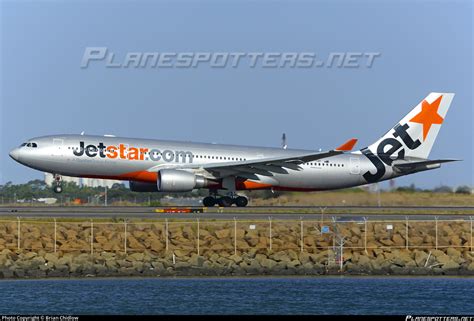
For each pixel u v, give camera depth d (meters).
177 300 119.62
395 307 116.44
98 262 143.38
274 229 160.00
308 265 144.25
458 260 149.75
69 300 118.88
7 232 156.88
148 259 145.25
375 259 148.38
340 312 113.44
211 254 148.50
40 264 141.12
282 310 114.25
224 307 115.50
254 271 142.50
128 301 118.81
